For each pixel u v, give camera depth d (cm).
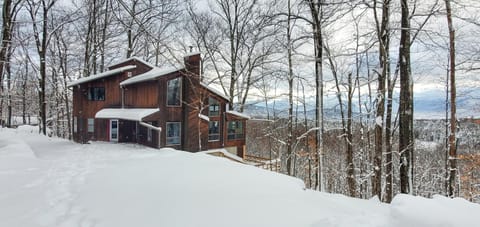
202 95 1850
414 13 1053
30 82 2948
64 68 2631
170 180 633
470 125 1648
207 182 618
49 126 2852
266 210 448
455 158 1122
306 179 2512
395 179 1536
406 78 985
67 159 1044
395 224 363
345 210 480
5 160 849
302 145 2214
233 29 2680
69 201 487
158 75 1611
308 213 440
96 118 1858
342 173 2352
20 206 457
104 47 2659
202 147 1841
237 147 2144
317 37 1286
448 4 1000
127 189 558
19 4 1928
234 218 412
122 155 1139
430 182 2259
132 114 1619
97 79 1920
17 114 3750
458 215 347
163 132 1641
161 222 395
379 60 1220
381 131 1152
